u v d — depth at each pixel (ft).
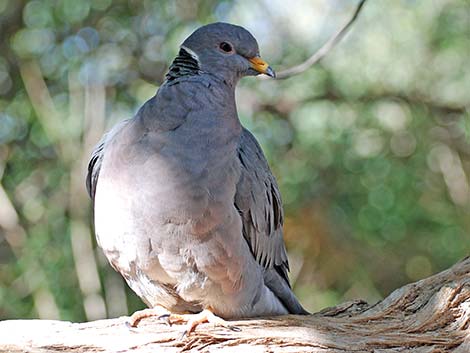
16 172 46.11
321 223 48.39
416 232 48.67
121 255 22.93
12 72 46.73
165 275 22.97
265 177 24.71
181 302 23.85
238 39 24.91
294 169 47.75
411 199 47.73
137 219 22.25
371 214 47.34
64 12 44.55
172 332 21.72
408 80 46.50
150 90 45.55
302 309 26.18
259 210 24.16
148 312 22.89
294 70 31.94
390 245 49.01
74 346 21.03
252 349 21.48
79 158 43.93
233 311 23.57
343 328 22.57
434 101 47.83
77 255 43.09
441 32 45.06
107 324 22.25
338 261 49.26
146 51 46.78
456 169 49.01
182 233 22.17
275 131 48.44
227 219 22.35
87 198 43.83
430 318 22.61
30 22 45.11
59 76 46.01
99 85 45.06
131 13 45.93
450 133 49.21
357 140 47.39
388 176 47.32
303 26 46.29
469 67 45.93
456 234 48.47
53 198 45.06
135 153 22.53
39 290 43.19
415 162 47.96
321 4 45.93
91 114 44.34
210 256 22.39
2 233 47.16
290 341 21.63
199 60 24.40
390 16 45.14
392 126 48.06
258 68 25.07
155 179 22.11
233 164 22.93
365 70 46.09
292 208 48.21
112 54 46.44
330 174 48.19
